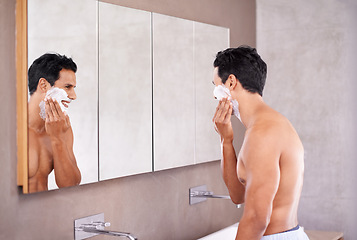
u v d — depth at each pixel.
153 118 2.16
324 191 3.28
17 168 1.56
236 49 1.79
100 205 1.90
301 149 1.65
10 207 1.53
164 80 2.23
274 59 3.38
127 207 2.04
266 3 3.38
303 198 3.33
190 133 2.43
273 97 3.39
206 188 2.60
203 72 2.53
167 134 2.26
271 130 1.58
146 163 2.12
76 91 1.75
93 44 1.83
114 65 1.93
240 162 1.66
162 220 2.26
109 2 1.92
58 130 1.68
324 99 3.27
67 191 1.74
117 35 1.95
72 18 1.73
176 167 2.33
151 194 2.19
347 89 3.23
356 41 3.21
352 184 3.22
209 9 2.64
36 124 1.59
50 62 1.64
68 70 1.72
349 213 3.23
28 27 1.56
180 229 2.40
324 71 3.27
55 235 1.69
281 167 1.59
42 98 1.62
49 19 1.64
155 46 2.17
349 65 3.22
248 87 1.74
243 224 1.52
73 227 1.77
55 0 1.66
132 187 2.07
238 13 3.04
